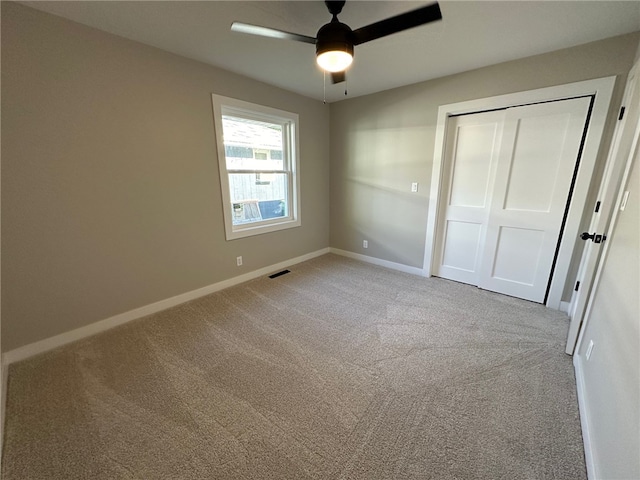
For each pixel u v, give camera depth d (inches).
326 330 87.3
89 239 81.3
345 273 138.1
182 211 101.5
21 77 65.7
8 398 59.8
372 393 62.0
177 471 45.7
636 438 31.2
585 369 60.1
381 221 145.6
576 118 88.7
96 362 72.2
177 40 82.1
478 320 92.7
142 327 89.0
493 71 99.7
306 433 52.4
